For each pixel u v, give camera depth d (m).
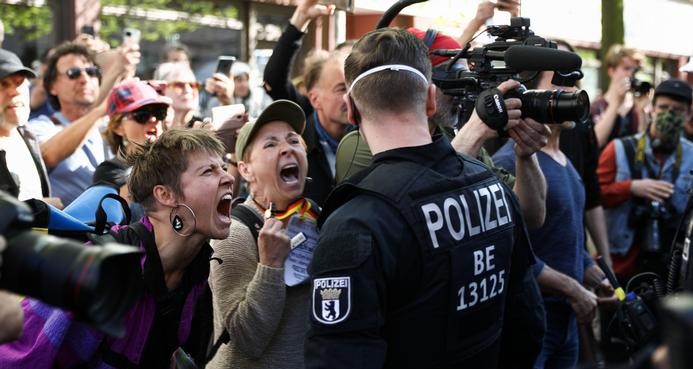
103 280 1.60
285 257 2.90
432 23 7.98
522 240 2.60
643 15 17.34
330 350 2.16
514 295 2.62
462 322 2.30
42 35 8.52
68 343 2.36
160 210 2.60
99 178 3.39
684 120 5.48
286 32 4.29
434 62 3.26
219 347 3.00
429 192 2.28
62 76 4.91
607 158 5.54
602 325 4.68
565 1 14.48
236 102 7.29
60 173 4.43
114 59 5.00
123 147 3.98
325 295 2.19
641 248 5.34
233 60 5.11
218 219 2.63
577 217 4.07
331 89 3.94
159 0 9.48
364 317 2.16
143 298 2.46
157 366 2.53
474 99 2.98
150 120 4.03
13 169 3.76
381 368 2.18
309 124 4.02
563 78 2.78
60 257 1.51
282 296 2.89
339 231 2.21
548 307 3.97
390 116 2.36
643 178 5.45
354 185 2.29
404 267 2.22
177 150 2.60
